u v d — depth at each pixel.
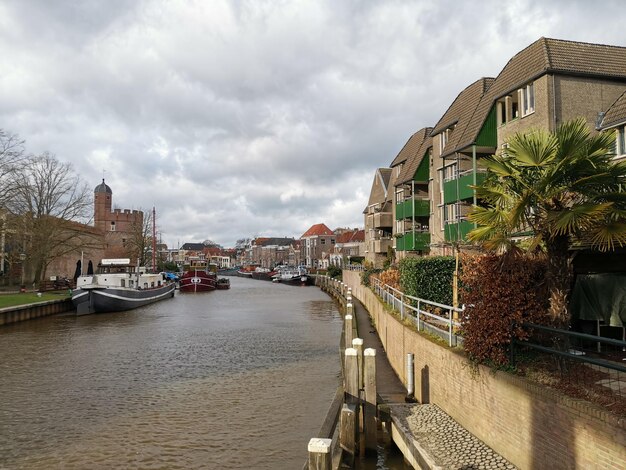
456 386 9.34
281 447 10.65
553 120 18.34
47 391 15.09
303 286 81.75
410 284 15.64
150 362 19.36
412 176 33.69
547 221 7.11
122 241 88.25
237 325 30.88
